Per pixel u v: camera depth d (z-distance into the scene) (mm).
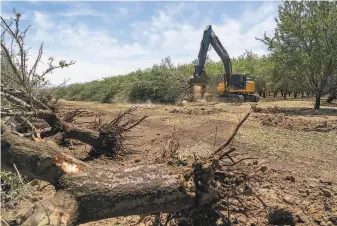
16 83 5629
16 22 5047
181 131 10469
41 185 5059
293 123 11555
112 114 15477
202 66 21234
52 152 3330
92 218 3168
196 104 20844
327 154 7531
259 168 3936
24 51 5402
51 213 2908
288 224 3936
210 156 3564
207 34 21266
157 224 3729
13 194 3676
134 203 3230
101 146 6938
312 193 4895
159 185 3275
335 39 17422
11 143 3203
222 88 23344
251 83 23375
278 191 4945
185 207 3385
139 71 27281
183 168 3531
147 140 9023
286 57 18281
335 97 22875
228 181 3652
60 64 5457
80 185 3146
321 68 17828
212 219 3527
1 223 2842
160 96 24188
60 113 8852
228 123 11930
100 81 32625
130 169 3393
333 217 4000
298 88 20016
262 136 9508
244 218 4051
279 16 18719
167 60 26828
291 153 7582
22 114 5441
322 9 18062
